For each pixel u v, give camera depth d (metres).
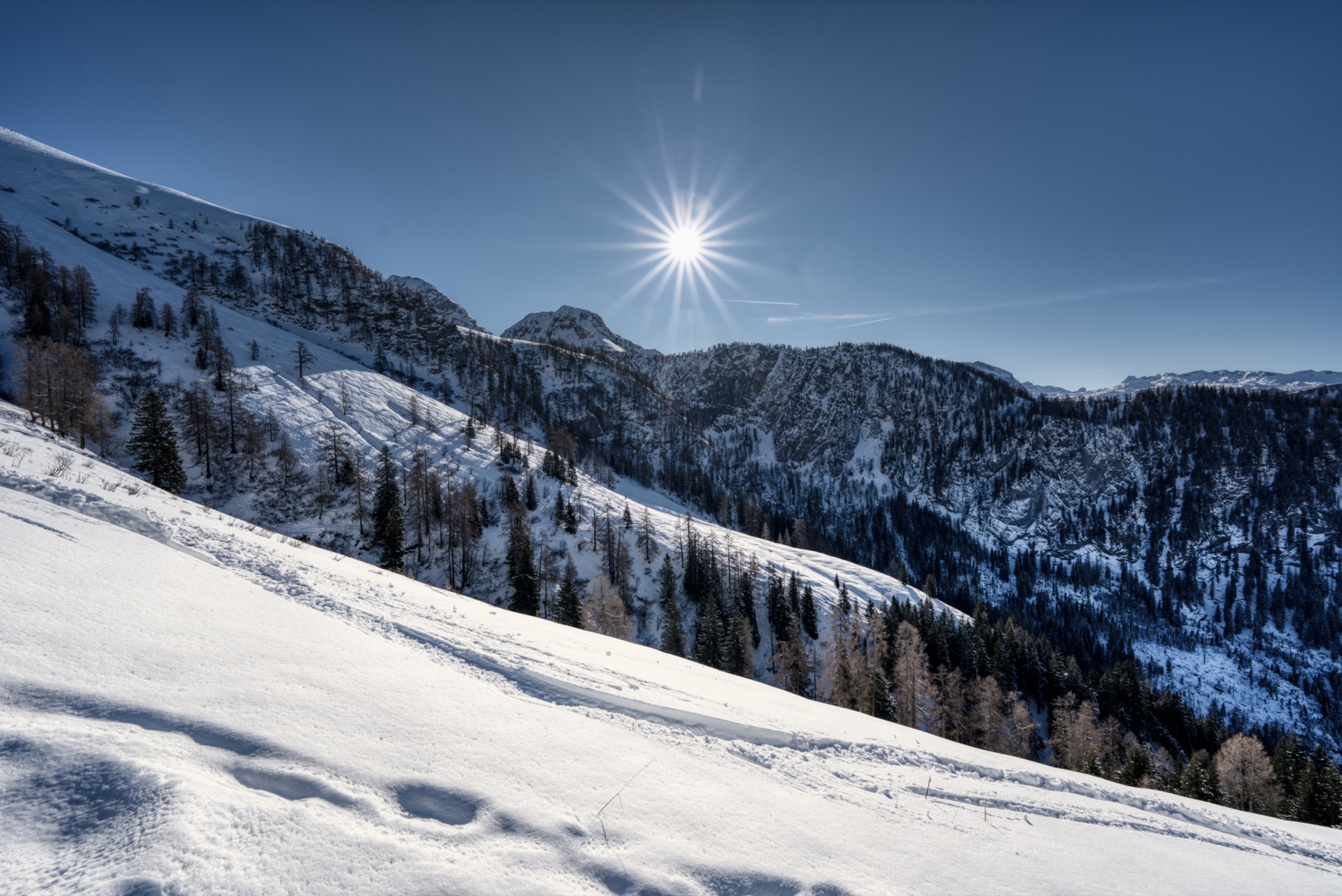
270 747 3.48
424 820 3.21
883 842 4.38
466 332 184.38
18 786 2.69
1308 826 8.53
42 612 4.52
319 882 2.53
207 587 7.04
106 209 143.25
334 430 69.00
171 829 2.57
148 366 67.31
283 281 143.88
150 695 3.74
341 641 6.30
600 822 3.61
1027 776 8.00
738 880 3.34
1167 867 5.18
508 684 6.79
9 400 51.38
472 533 59.19
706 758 5.63
